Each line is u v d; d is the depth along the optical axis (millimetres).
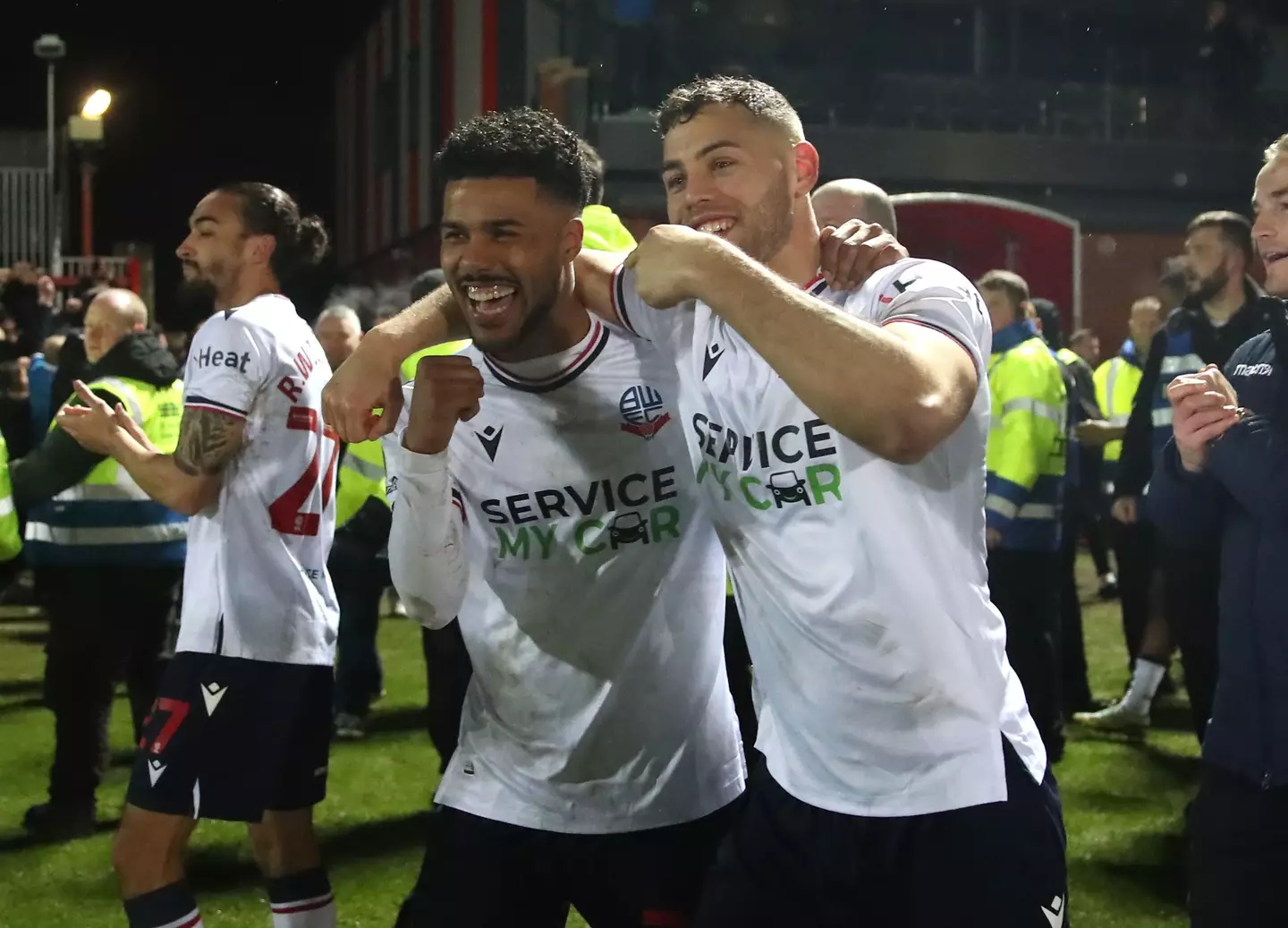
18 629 8508
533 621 2254
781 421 1813
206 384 2750
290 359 2848
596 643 2238
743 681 3299
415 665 7156
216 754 2746
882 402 1451
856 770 1854
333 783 4977
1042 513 4789
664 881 2305
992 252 15211
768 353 1500
